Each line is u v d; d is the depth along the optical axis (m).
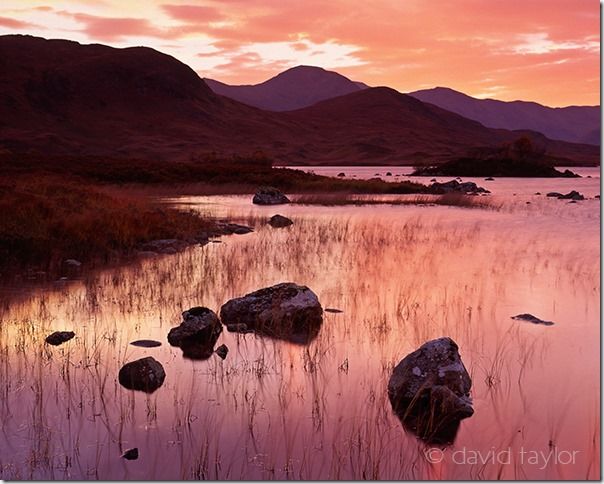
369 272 14.23
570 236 21.02
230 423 6.22
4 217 16.94
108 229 17.70
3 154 54.66
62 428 6.05
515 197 41.25
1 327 9.37
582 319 10.27
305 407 6.62
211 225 22.08
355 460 5.54
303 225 23.52
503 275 14.06
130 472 5.25
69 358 8.04
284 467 5.39
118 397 6.80
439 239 19.92
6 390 6.89
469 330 9.55
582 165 144.25
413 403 6.55
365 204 34.56
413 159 198.25
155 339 9.05
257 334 9.38
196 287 12.24
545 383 7.35
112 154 170.75
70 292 11.80
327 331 9.46
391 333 9.38
